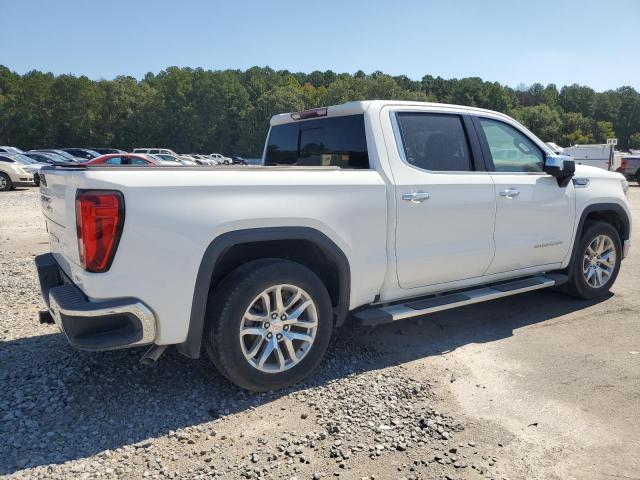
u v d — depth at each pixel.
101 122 101.00
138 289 2.86
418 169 3.99
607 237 5.43
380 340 4.36
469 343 4.30
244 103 105.12
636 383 3.55
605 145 26.92
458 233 4.18
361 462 2.65
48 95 96.12
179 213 2.94
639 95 161.62
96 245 2.77
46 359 3.83
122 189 2.80
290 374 3.38
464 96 128.88
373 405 3.23
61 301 2.90
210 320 3.15
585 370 3.76
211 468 2.60
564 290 5.48
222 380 3.54
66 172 3.06
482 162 4.43
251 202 3.17
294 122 4.68
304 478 2.52
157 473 2.55
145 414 3.09
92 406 3.17
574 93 165.00
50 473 2.52
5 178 20.44
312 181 3.43
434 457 2.70
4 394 3.29
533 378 3.63
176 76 101.25
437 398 3.34
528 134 4.88
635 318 4.91
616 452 2.76
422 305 4.07
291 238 3.31
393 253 3.83
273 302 3.34
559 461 2.68
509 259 4.59
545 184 4.79
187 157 47.09
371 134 3.87
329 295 3.75
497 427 3.00
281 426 2.99
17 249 8.15
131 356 3.89
